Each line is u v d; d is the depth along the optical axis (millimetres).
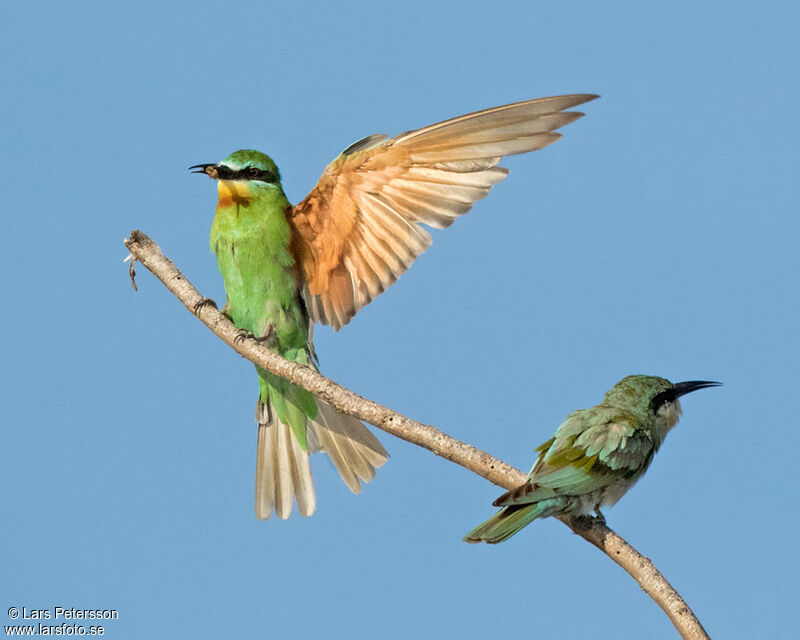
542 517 9773
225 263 11906
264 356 9688
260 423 12172
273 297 11789
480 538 8977
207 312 10094
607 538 8305
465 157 9984
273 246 11578
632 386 11031
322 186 11008
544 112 9297
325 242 11492
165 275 10211
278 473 12023
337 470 11859
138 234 10297
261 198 11625
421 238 10828
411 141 10148
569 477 9734
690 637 7633
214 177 11664
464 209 10422
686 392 11117
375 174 10633
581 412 10844
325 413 11906
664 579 7922
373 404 8883
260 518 11914
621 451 10172
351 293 11617
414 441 8758
